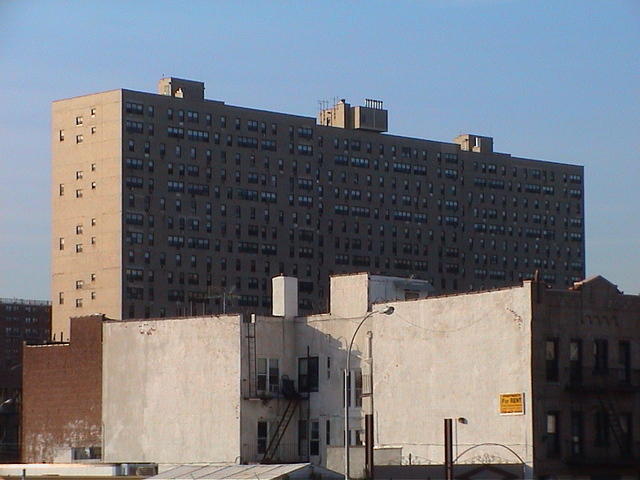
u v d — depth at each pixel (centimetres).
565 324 9262
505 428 9194
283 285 11225
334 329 10762
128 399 11638
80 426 12006
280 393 10919
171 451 11225
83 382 12050
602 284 9494
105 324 11912
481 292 9481
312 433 10869
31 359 12500
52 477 10925
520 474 8775
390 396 10075
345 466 9056
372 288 10550
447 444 8306
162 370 11388
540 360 9100
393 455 9731
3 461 16600
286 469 8869
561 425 9150
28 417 12469
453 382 9594
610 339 9469
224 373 10906
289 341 11056
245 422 10756
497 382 9281
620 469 9188
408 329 9981
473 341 9488
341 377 10669
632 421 9500
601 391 9306
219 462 10844
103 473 11169
